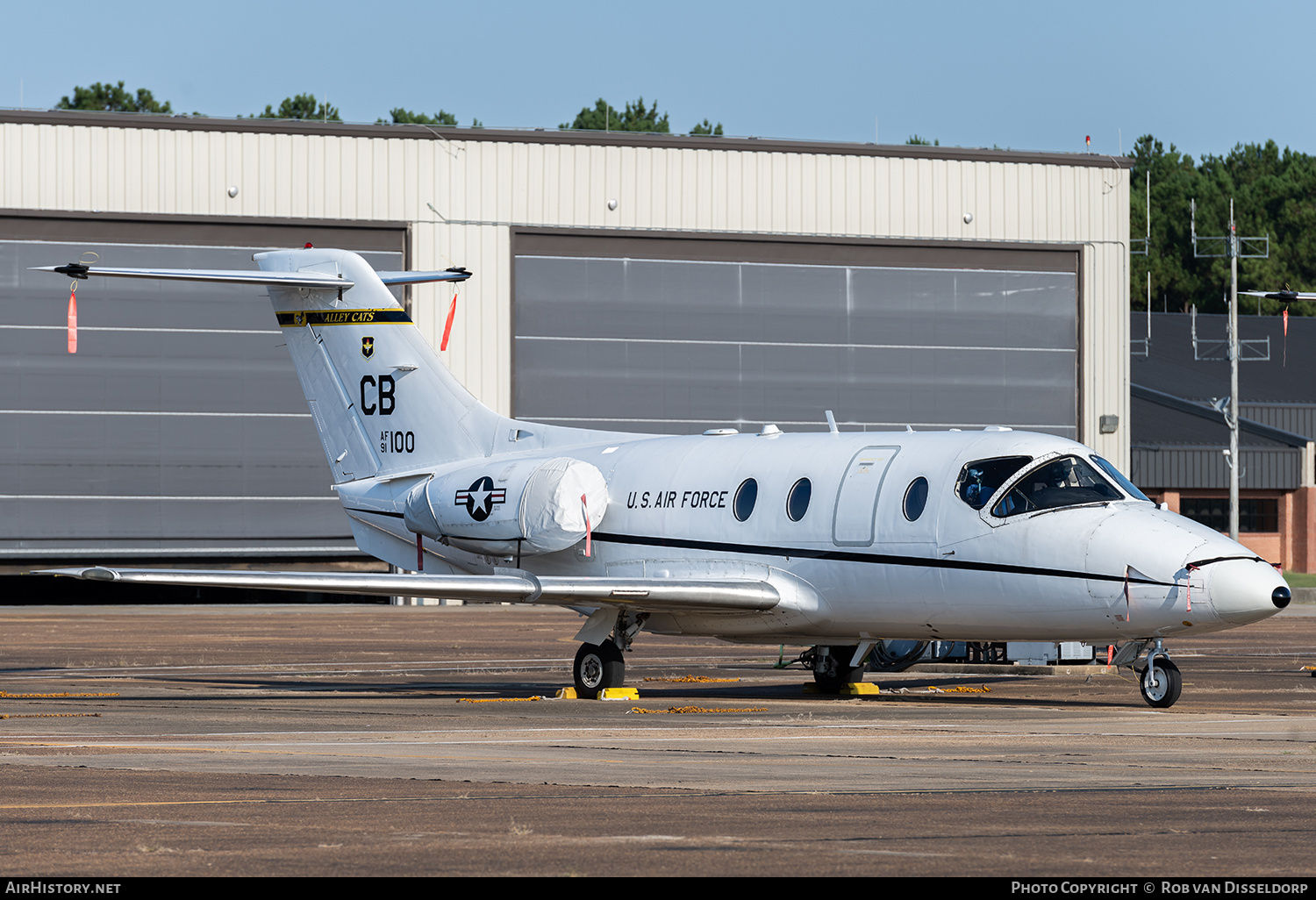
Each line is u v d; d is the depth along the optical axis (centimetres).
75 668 10419
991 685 9081
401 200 18425
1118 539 6988
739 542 8100
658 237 18962
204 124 17975
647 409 18962
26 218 17625
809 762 4938
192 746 5519
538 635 14288
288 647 12550
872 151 19388
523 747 5441
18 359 17675
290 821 3691
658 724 6475
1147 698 7325
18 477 17675
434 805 3950
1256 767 4819
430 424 9419
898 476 7644
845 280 19350
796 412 19275
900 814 3794
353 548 18538
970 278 19612
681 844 3359
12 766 4869
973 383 19600
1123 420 19862
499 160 18650
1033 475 7319
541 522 8506
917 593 7494
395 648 12494
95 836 3478
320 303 9675
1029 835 3481
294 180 18200
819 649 8438
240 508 18212
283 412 18312
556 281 18788
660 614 8325
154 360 18012
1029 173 19738
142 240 17912
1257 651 12638
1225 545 6912
